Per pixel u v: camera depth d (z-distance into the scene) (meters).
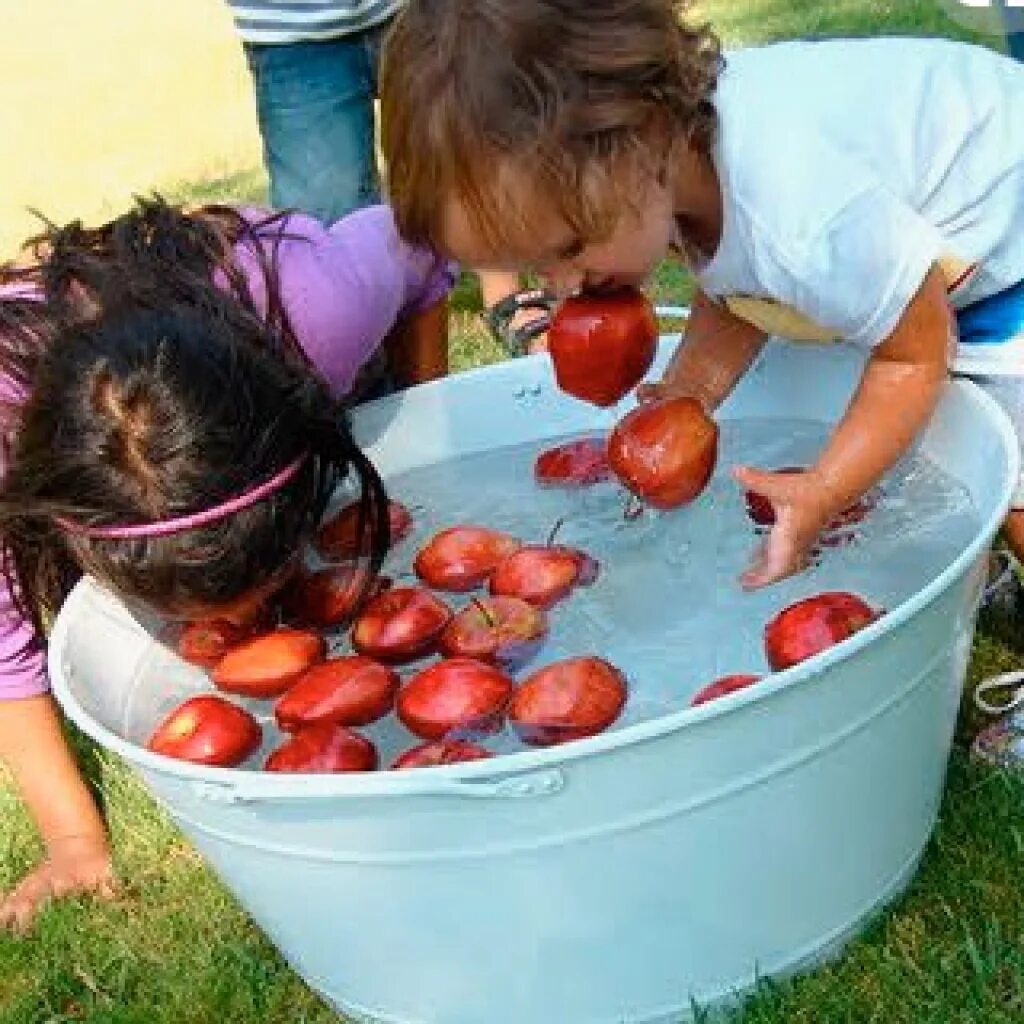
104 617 1.76
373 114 2.95
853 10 4.44
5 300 1.79
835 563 1.84
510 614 1.78
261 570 1.64
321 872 1.49
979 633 2.10
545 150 1.56
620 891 1.47
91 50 6.52
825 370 2.05
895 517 1.86
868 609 1.65
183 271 1.74
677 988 1.57
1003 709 1.91
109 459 1.58
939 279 1.68
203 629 1.82
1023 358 1.88
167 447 1.57
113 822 2.05
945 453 1.83
